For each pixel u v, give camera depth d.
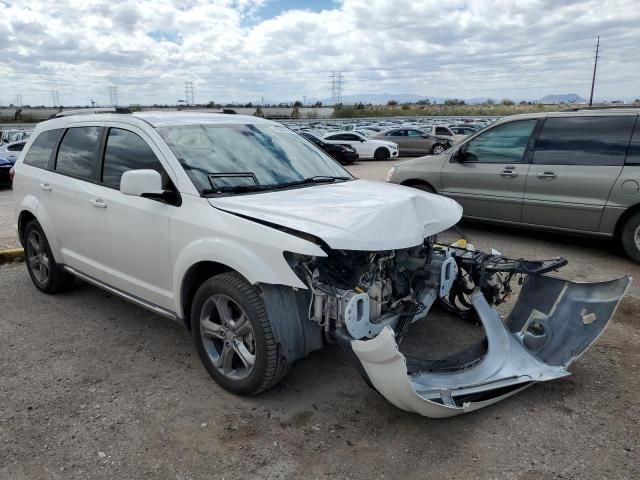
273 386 3.46
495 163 7.36
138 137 3.95
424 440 2.96
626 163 6.25
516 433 3.02
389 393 2.83
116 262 4.13
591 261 6.52
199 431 3.05
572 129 6.71
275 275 2.98
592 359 3.88
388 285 3.27
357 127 43.44
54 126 5.05
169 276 3.66
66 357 3.98
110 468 2.75
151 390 3.50
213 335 3.44
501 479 2.65
